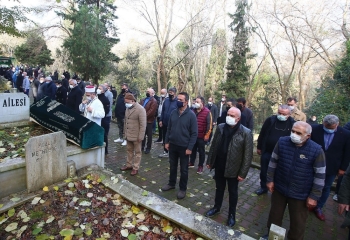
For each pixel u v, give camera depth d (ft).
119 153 20.38
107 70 48.37
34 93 36.09
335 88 29.27
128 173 16.12
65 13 56.34
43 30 61.62
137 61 74.23
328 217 12.66
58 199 9.97
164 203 10.02
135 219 9.34
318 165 8.49
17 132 13.67
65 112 13.66
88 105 15.67
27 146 9.52
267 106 75.46
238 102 17.62
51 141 10.50
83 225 8.77
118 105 23.02
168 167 17.93
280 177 9.29
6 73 50.29
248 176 17.65
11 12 28.63
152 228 8.95
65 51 58.34
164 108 20.47
